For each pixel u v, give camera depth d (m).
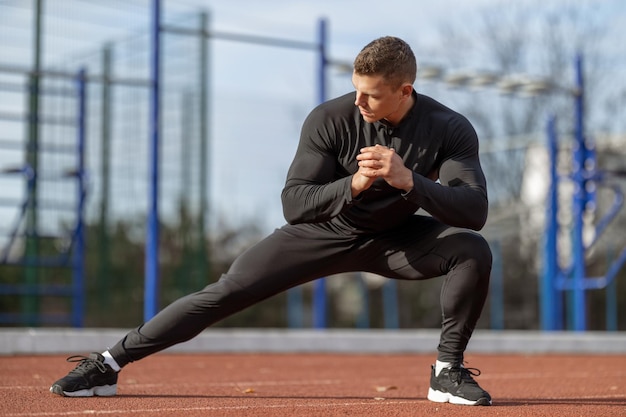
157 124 10.83
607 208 20.31
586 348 12.05
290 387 6.07
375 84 4.17
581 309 14.04
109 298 14.91
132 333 4.77
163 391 5.44
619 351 12.24
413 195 4.18
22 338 8.84
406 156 4.44
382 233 4.62
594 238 14.11
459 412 4.44
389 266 4.66
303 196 4.33
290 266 4.61
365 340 10.95
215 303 4.61
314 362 9.16
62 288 12.91
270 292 4.64
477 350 11.49
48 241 14.12
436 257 4.56
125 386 5.82
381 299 20.03
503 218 20.48
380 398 5.16
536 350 11.82
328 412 4.36
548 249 14.39
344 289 19.88
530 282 21.16
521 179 26.00
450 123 4.46
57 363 7.78
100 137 14.98
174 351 9.78
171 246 15.02
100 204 14.97
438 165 4.50
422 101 4.46
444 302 4.64
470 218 4.31
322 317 12.44
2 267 14.60
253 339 10.37
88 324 14.66
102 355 4.82
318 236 4.60
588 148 14.20
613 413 4.54
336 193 4.24
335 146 4.45
